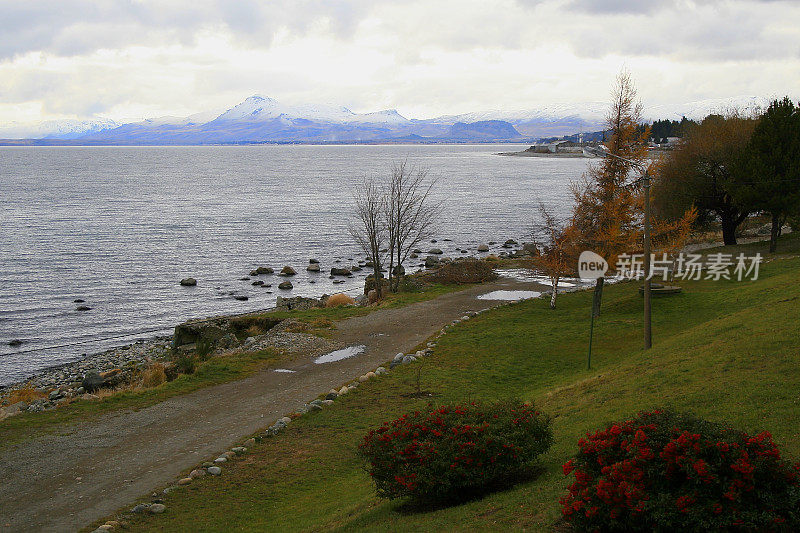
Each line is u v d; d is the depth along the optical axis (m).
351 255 84.06
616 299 41.81
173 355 39.47
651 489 10.07
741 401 15.70
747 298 33.12
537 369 28.47
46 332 51.09
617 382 21.22
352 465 19.42
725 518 9.33
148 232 101.94
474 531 11.66
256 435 22.06
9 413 26.59
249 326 42.56
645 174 26.09
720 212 57.66
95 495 17.62
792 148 48.06
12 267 74.00
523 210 125.88
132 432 22.67
